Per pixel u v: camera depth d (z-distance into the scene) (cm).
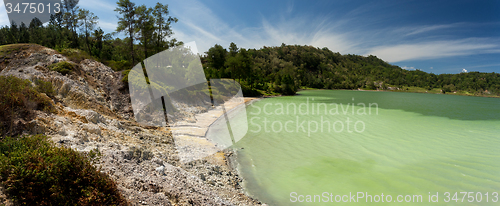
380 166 1437
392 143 1950
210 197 829
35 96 980
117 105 1792
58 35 5925
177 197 718
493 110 4875
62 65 1805
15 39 5925
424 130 2555
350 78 19288
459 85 18000
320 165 1429
